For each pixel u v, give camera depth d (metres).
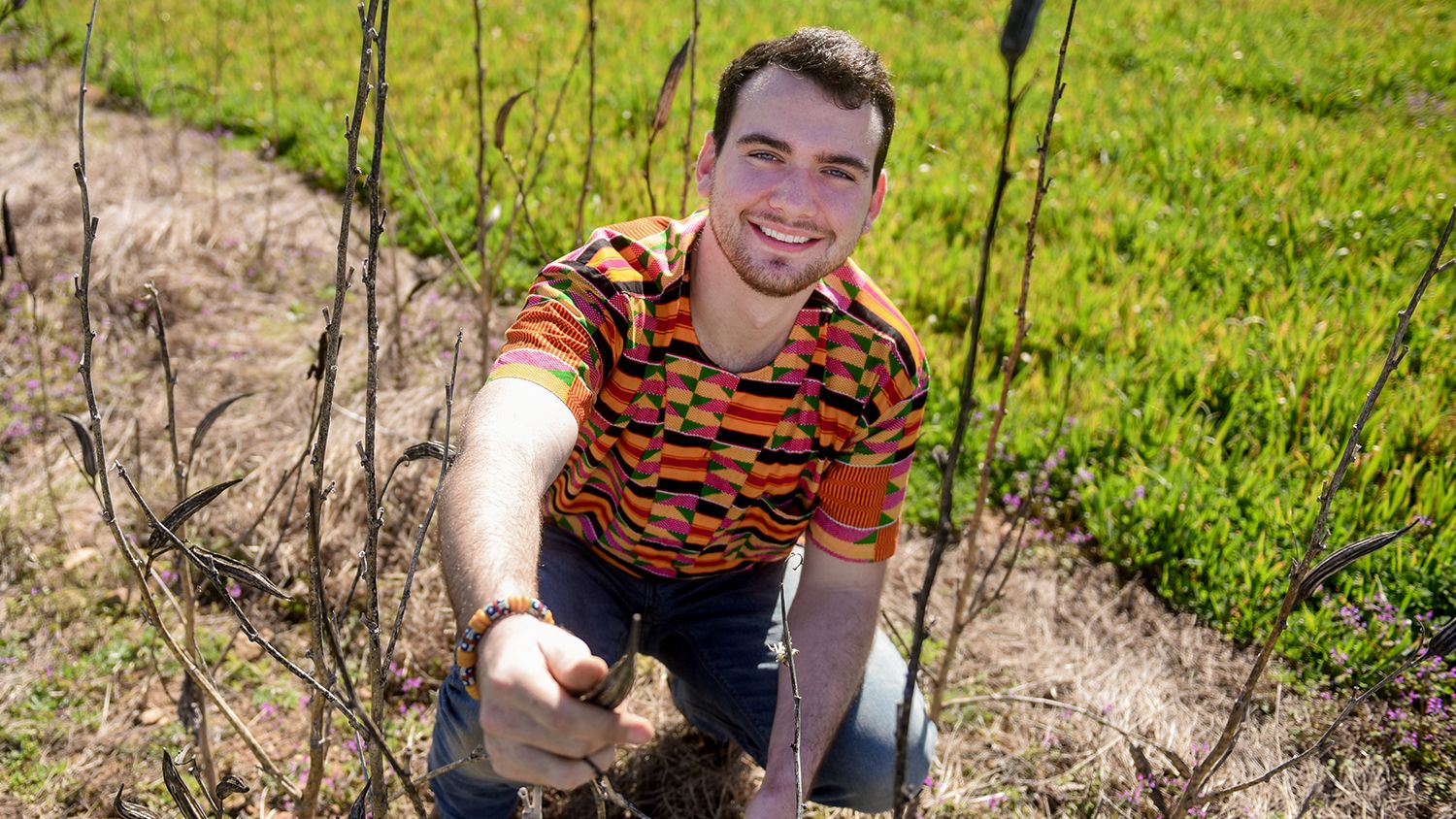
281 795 2.26
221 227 4.88
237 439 3.39
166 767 1.44
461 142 5.88
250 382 3.75
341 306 1.21
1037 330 4.28
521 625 1.13
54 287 4.09
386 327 4.14
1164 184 6.20
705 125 6.35
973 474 3.53
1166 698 2.69
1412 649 2.67
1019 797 2.38
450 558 1.30
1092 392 3.76
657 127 2.37
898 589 3.06
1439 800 2.37
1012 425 3.62
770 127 1.57
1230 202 5.96
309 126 6.16
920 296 4.54
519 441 1.46
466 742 1.79
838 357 1.76
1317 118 7.91
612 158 5.67
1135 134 6.87
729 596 2.04
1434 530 3.17
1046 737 2.50
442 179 5.38
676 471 1.82
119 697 2.49
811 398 1.78
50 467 3.21
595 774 1.07
